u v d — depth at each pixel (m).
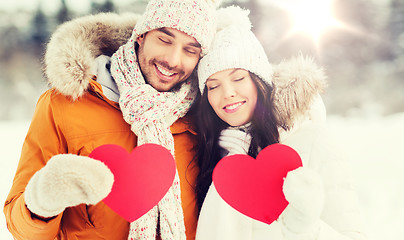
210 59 1.24
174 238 1.17
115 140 1.22
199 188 1.33
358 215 1.19
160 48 1.22
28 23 16.77
